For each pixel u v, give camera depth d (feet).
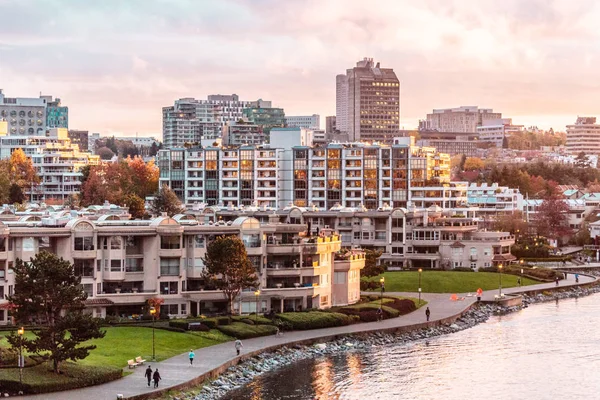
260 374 561.84
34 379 467.52
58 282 495.00
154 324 634.02
